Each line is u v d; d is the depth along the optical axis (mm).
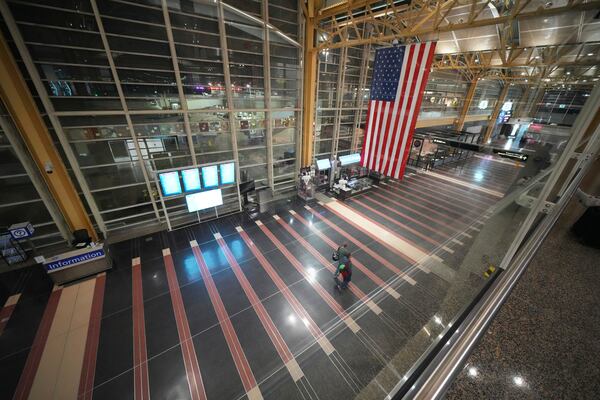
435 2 8180
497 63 14328
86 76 7840
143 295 7117
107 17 7531
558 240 2240
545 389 1156
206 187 10391
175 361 5410
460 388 1152
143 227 10211
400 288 7398
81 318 6410
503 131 12703
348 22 9578
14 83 6867
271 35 10742
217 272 8000
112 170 9125
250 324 6242
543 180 2395
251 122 11711
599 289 1704
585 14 6898
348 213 11938
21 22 6668
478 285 1893
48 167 7805
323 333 6023
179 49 8953
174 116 9695
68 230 8977
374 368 5285
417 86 6734
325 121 14586
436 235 10219
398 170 7703
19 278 7676
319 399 4750
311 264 8398
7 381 5105
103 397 4816
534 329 1411
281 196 13602
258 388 4926
